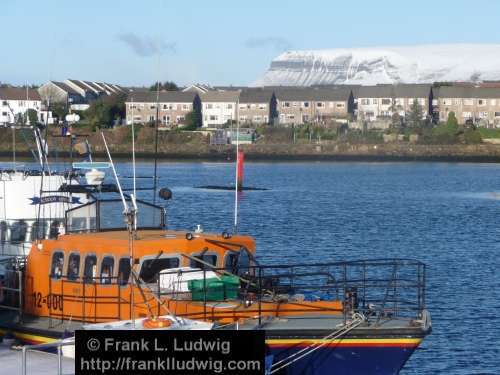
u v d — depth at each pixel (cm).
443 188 17738
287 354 3222
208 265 3372
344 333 3212
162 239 3450
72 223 3806
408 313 4806
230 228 9938
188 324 3112
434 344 4969
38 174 4575
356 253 8231
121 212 3828
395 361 3238
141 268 3394
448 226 10844
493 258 8056
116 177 4134
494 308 5797
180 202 13288
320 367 3250
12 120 6575
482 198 15512
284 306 3384
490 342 5012
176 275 3353
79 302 3506
